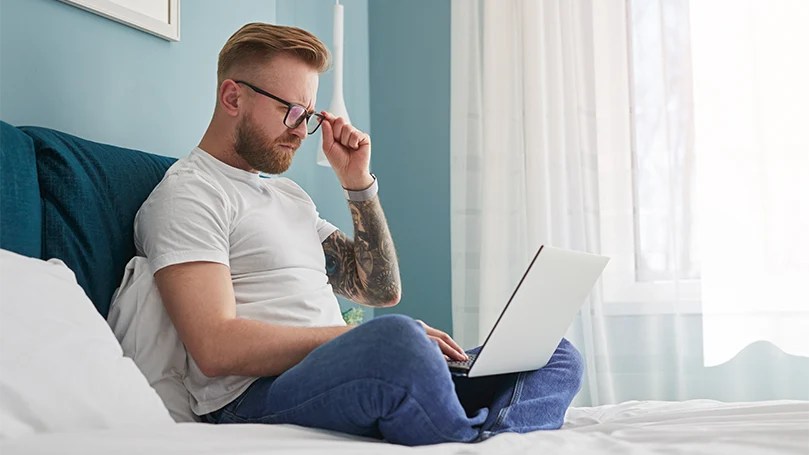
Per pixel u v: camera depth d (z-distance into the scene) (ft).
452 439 3.74
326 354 3.88
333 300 5.42
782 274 8.68
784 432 3.51
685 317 9.05
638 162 9.34
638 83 9.40
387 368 3.63
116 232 5.01
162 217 4.82
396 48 10.64
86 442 2.81
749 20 8.94
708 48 9.09
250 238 5.14
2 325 3.44
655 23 9.39
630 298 9.18
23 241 4.32
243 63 5.50
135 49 6.25
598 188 9.30
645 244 9.23
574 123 9.36
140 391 3.74
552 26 9.50
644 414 4.75
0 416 3.12
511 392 4.40
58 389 3.39
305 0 9.02
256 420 4.29
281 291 5.07
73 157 4.94
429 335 4.68
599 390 9.02
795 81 8.75
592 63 9.39
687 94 9.18
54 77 5.47
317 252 5.63
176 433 3.20
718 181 8.95
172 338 4.70
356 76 10.33
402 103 10.55
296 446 3.04
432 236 10.29
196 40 6.99
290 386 3.98
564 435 3.80
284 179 5.94
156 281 4.72
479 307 9.49
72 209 4.76
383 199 10.53
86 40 5.76
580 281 4.49
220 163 5.41
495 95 9.59
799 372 8.68
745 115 8.91
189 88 6.88
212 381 4.63
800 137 8.71
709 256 8.93
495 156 9.53
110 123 5.97
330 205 9.28
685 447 3.34
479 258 9.68
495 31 9.66
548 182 9.39
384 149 10.59
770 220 8.74
